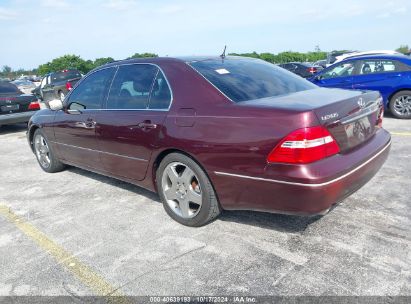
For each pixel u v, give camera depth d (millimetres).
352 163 2912
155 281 2801
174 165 3539
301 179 2684
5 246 3490
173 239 3385
